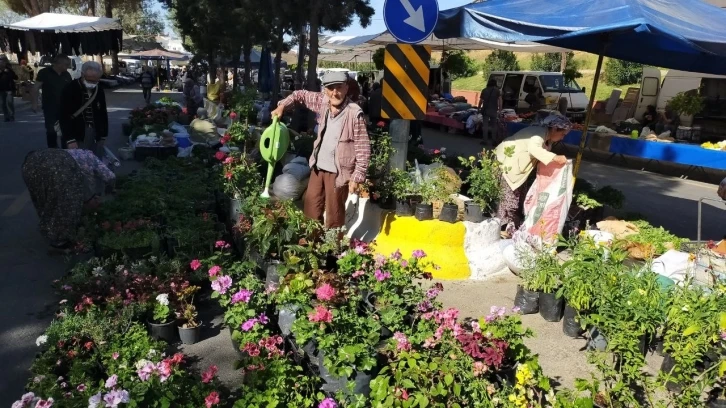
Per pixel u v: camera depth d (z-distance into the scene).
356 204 6.27
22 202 7.86
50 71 8.47
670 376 3.52
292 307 3.85
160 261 4.98
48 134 8.56
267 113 15.88
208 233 5.74
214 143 11.43
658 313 4.23
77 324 3.83
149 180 7.40
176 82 47.16
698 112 15.81
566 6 6.70
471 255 5.93
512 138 6.59
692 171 13.38
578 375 4.09
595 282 4.52
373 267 4.39
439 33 7.97
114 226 5.68
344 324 3.52
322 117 5.57
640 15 5.75
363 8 13.79
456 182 6.48
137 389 3.09
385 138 6.48
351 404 3.20
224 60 27.56
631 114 19.97
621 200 8.05
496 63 39.47
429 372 3.18
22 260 5.77
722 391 3.63
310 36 13.64
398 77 6.01
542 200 6.25
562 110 19.30
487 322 3.71
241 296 3.89
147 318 4.36
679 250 5.98
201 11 22.38
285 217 4.86
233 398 3.60
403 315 3.85
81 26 16.81
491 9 7.22
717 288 4.23
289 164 7.03
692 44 5.58
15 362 3.98
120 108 24.25
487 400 3.17
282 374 3.24
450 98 25.64
